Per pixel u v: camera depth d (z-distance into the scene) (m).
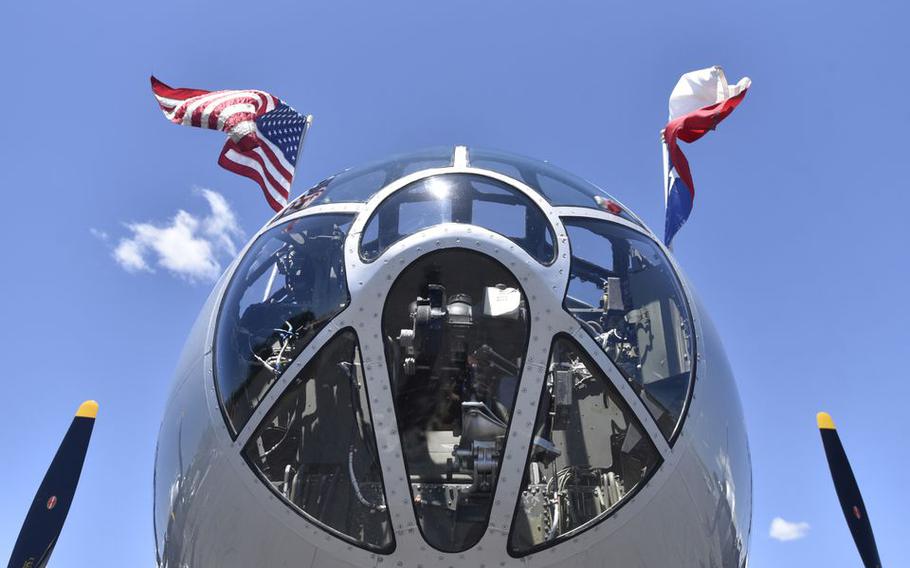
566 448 5.30
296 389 5.27
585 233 6.17
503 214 6.02
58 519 6.25
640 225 6.76
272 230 6.53
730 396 6.00
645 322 5.99
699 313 6.29
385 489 4.86
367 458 5.07
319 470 5.14
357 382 5.20
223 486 5.16
